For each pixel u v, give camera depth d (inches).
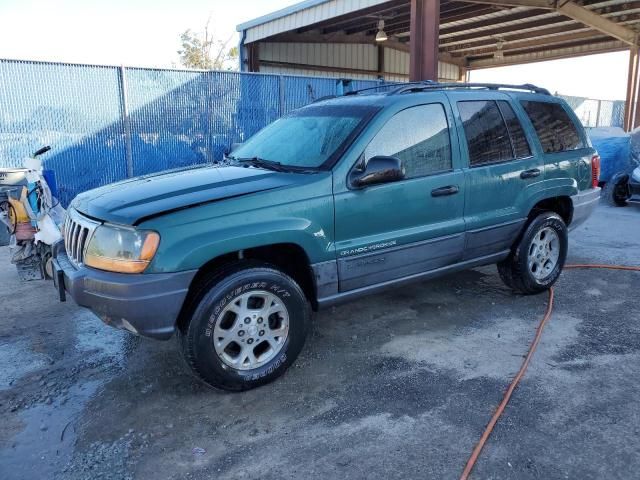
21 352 162.7
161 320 124.5
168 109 401.7
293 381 143.3
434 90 173.9
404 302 200.4
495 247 187.0
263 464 109.4
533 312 189.6
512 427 120.0
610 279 227.8
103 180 383.6
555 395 133.0
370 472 106.1
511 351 158.6
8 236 291.6
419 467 107.3
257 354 141.3
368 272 154.4
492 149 181.0
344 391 137.4
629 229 328.8
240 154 183.6
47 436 120.2
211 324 129.0
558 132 206.7
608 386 137.0
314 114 177.6
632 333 170.4
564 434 117.0
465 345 163.3
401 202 156.5
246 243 130.9
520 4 525.3
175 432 121.1
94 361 156.7
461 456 110.4
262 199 134.8
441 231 166.9
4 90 341.1
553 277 205.6
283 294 138.9
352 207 147.3
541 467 106.5
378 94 172.7
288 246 141.1
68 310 197.0
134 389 140.6
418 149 162.1
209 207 129.1
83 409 131.2
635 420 121.8
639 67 755.4
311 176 144.0
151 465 109.7
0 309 198.2
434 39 405.4
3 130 344.2
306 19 624.1
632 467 106.0
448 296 206.4
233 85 429.1
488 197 178.2
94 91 370.6
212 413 128.6
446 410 127.4
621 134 482.6
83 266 132.3
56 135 361.7
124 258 123.6
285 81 453.4
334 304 152.4
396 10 642.8
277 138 178.7
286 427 122.3
